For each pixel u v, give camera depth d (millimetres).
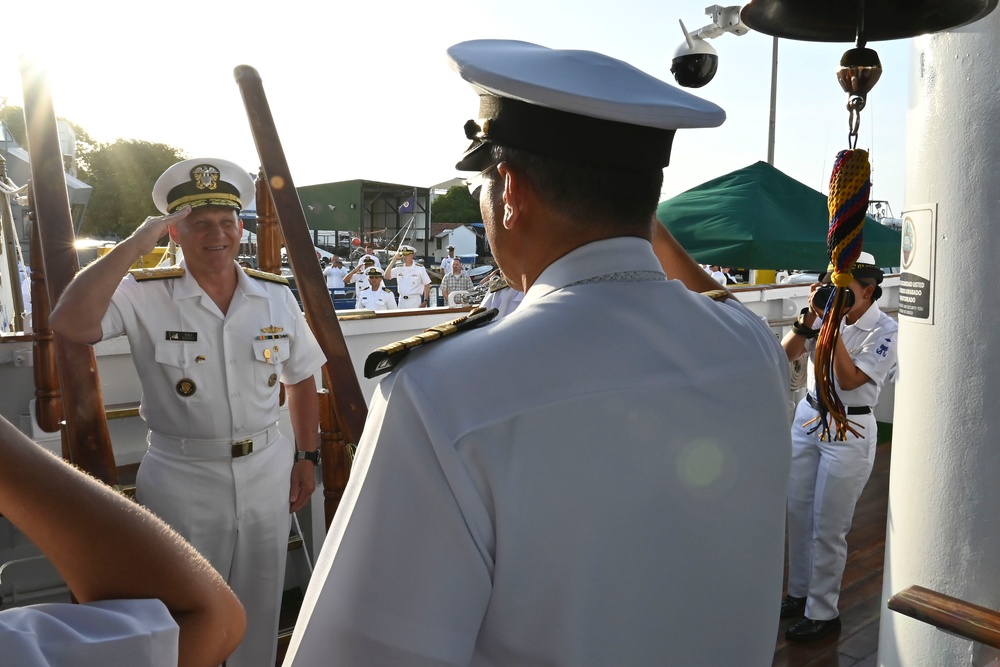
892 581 1697
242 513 2152
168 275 2154
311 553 2967
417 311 3338
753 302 5793
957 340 1496
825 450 2982
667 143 755
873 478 4875
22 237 6074
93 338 1919
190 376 2092
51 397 2371
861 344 2953
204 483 2117
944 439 1533
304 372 2355
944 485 1541
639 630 689
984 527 1491
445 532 622
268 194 2613
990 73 1408
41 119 2002
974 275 1459
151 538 529
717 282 1098
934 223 1518
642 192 741
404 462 637
